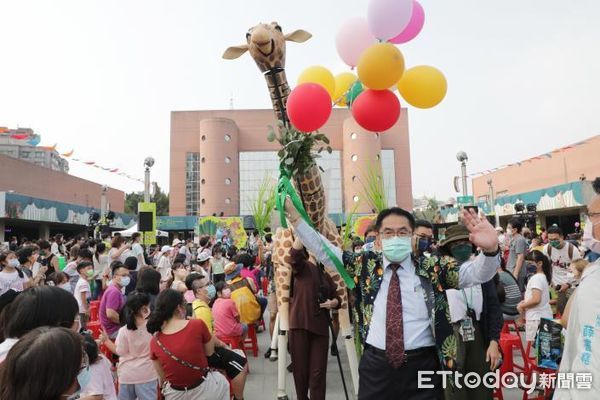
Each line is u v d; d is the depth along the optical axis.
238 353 4.43
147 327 3.58
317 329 4.34
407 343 2.55
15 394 1.53
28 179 26.66
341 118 36.91
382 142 39.47
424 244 3.01
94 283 9.02
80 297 6.42
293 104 3.86
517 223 8.39
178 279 7.30
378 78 3.72
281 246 5.32
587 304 2.36
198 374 3.49
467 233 3.53
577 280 5.49
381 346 2.60
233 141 37.03
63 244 16.39
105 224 16.30
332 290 4.50
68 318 2.40
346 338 5.11
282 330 5.10
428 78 3.96
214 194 35.47
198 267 8.52
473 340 3.50
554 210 23.38
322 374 4.34
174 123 39.47
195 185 39.06
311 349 4.41
